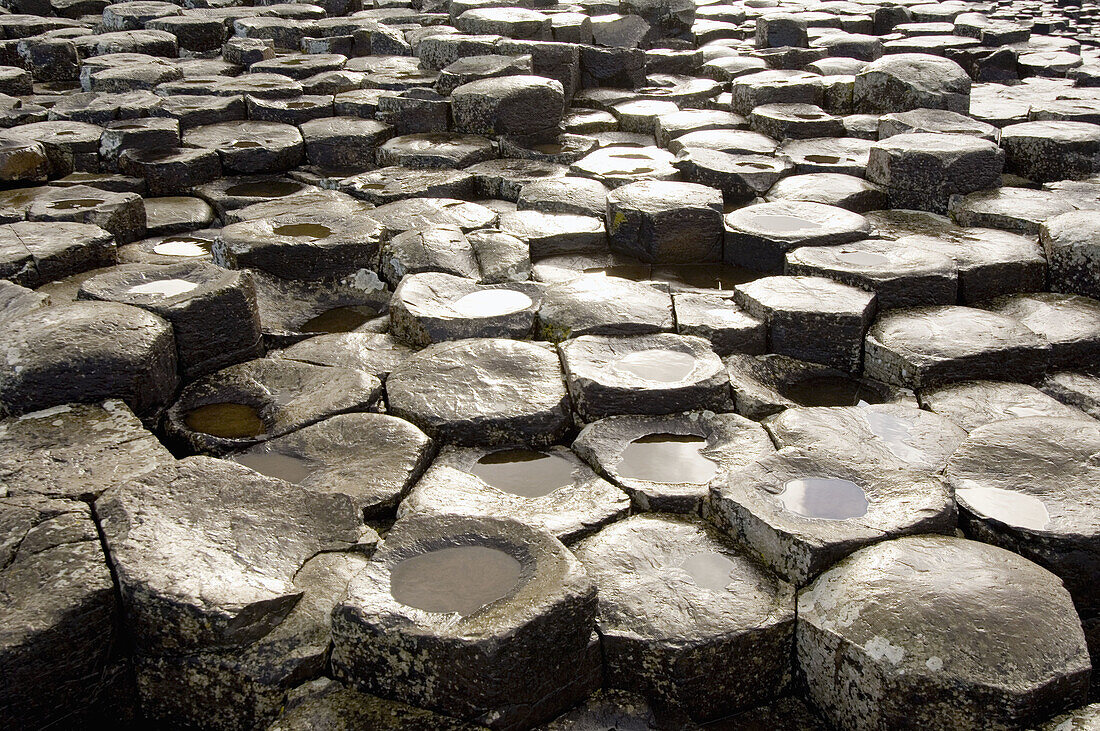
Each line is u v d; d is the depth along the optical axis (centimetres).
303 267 558
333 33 1167
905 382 462
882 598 296
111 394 398
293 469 380
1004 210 647
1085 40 1478
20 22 1252
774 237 593
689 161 754
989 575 306
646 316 495
